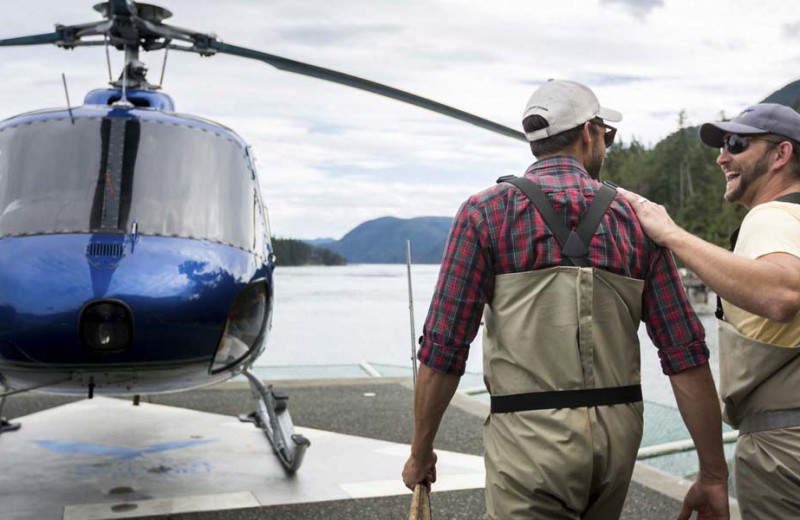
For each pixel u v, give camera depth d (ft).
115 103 14.69
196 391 24.45
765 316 5.63
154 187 13.46
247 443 17.22
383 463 15.55
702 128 6.88
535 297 5.80
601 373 5.79
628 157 331.16
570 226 5.90
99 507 12.59
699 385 5.98
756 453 6.29
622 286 5.89
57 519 11.98
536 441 5.69
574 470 5.59
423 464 6.31
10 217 12.85
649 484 13.67
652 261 6.12
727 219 242.58
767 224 5.91
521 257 5.87
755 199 6.69
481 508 12.64
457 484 13.97
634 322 6.05
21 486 13.74
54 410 20.80
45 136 13.74
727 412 6.72
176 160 13.93
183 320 12.14
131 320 11.69
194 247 13.00
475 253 5.96
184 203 13.52
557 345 5.74
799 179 6.51
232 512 12.43
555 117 6.19
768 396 6.19
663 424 18.39
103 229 12.60
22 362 11.76
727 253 5.70
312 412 20.92
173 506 12.67
